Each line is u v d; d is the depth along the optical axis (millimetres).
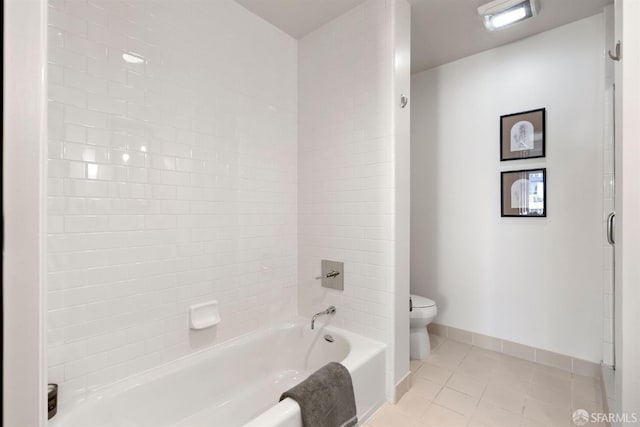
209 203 1882
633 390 879
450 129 2793
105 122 1443
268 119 2240
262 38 2197
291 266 2404
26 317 475
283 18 2193
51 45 1283
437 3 1999
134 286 1553
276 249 2293
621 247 901
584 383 2045
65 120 1324
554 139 2275
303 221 2406
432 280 2908
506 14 2025
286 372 2219
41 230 493
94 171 1410
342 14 2141
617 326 1032
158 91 1638
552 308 2295
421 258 2977
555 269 2279
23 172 471
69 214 1341
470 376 2154
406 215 1987
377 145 1941
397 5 1889
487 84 2588
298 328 2246
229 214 1994
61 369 1323
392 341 1865
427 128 2936
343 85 2133
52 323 1299
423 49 2572
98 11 1419
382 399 1842
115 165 1479
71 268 1351
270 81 2254
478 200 2639
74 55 1348
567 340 2234
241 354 1977
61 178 1316
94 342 1420
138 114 1559
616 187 999
